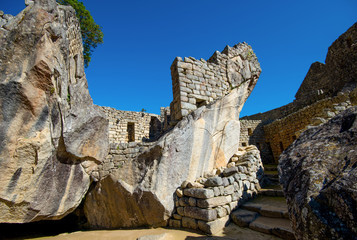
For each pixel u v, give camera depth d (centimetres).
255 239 351
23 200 427
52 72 434
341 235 154
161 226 486
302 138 316
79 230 644
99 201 603
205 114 618
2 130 384
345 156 216
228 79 768
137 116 1572
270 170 1026
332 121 300
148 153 536
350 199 164
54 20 450
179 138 541
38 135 427
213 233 385
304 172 231
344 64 1600
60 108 475
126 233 473
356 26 1546
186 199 467
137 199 509
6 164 392
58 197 495
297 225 195
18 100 397
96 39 1277
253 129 1812
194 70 684
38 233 669
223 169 594
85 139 536
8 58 394
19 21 413
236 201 486
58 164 489
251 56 881
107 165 593
